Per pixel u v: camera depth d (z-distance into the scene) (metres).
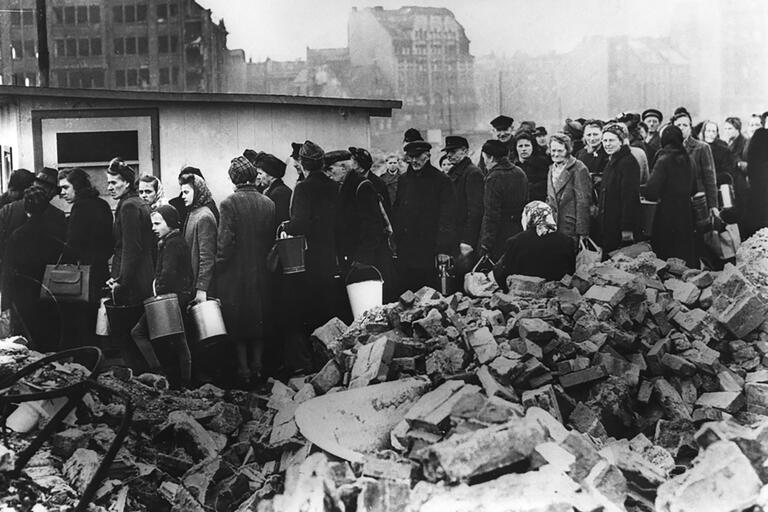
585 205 7.29
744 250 7.51
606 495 5.56
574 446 5.65
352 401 6.31
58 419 5.73
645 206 7.40
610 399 6.42
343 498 5.52
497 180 7.23
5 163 7.18
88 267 7.21
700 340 6.99
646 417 6.61
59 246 7.21
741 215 7.53
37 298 7.23
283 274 7.20
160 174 7.20
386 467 5.62
